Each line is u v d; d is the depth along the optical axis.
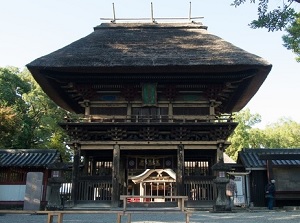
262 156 20.61
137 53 20.69
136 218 13.80
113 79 20.39
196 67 19.09
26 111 41.69
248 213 15.73
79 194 19.14
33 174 18.64
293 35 17.88
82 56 20.22
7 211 8.38
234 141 50.97
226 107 26.34
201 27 25.39
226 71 19.58
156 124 19.44
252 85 21.86
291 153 22.25
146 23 26.16
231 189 18.91
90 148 19.97
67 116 20.50
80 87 20.98
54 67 19.08
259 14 12.59
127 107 21.17
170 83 20.72
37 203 18.14
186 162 22.41
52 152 24.50
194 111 21.12
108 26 25.78
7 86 38.84
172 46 21.83
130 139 20.14
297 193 19.92
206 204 18.48
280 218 13.03
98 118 20.91
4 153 24.31
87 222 12.10
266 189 19.88
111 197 18.92
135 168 22.33
